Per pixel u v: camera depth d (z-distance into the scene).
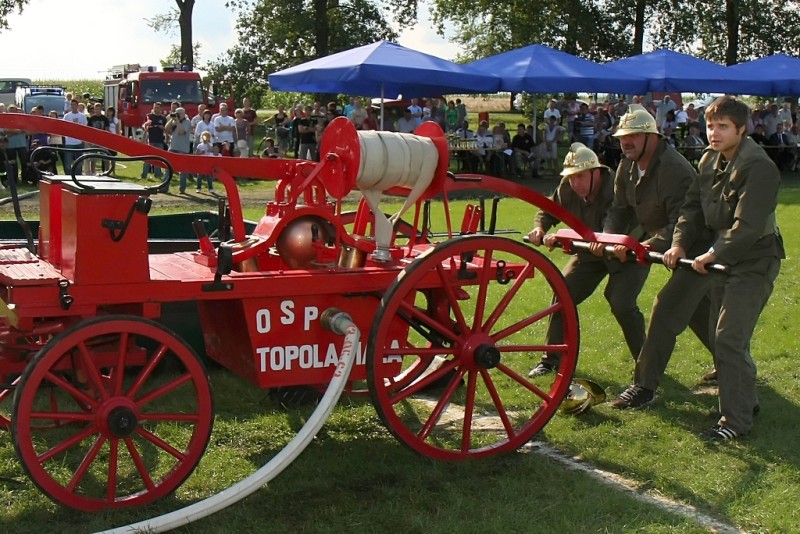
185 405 4.91
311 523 3.51
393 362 4.22
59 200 3.79
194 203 14.49
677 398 5.23
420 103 21.88
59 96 24.20
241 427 4.64
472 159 19.34
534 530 3.47
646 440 4.52
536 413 4.39
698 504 3.79
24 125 3.68
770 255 4.54
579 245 4.82
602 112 21.31
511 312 7.25
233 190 4.20
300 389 4.96
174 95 22.73
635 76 18.38
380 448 4.34
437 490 3.85
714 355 4.73
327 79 15.11
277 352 3.95
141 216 3.50
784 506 3.72
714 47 36.03
